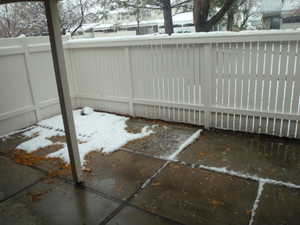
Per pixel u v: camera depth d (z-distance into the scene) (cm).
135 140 338
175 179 246
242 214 195
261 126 330
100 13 680
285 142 310
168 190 229
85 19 725
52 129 392
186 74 358
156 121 405
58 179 259
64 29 714
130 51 397
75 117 439
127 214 202
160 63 375
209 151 298
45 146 334
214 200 212
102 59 434
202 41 327
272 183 231
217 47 323
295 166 257
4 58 369
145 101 409
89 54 447
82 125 398
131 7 633
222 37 312
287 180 235
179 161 279
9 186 251
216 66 332
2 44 365
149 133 359
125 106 438
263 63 303
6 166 290
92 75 459
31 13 714
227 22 555
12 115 385
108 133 363
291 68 290
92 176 259
